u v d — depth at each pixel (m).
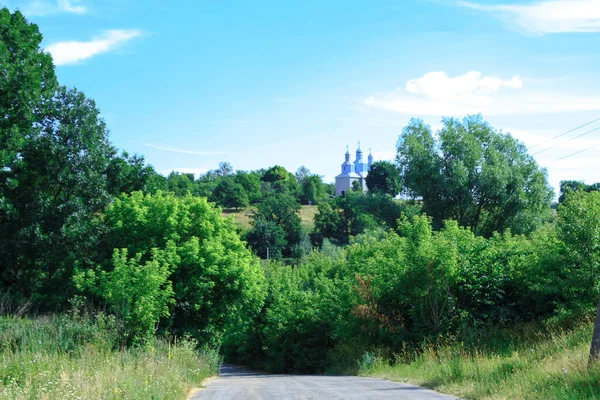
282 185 186.62
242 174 169.38
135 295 19.95
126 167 35.25
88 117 33.41
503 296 21.16
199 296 28.39
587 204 17.48
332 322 28.75
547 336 17.11
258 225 106.81
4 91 30.64
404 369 17.72
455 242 22.77
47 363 13.30
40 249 29.97
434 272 20.81
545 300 19.55
